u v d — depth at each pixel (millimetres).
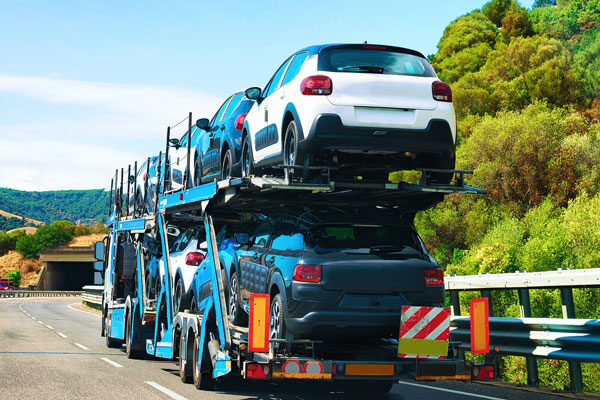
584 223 21141
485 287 10219
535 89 49469
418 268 7180
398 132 7512
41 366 12164
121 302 16219
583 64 52594
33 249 197125
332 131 7434
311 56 8000
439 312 6922
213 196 9102
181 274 11453
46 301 75812
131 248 16359
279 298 7418
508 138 37375
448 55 66000
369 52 7922
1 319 33156
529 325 8938
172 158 14703
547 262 19922
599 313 13312
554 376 11258
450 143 7703
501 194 37094
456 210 37438
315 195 8680
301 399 8406
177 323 10805
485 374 7160
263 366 6773
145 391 9000
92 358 14031
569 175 35156
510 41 61281
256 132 9578
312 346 7027
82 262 141500
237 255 9375
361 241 7344
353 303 6965
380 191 8008
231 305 9547
